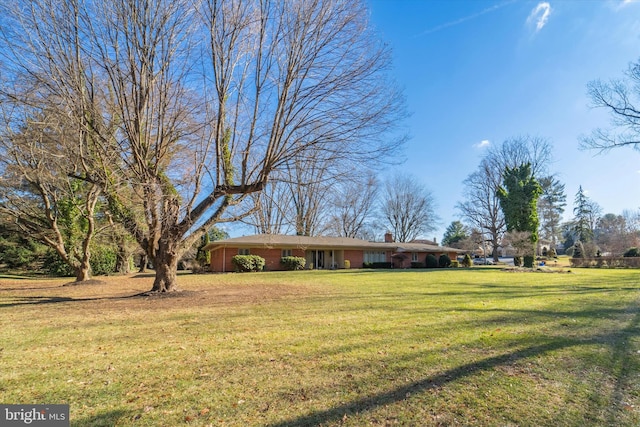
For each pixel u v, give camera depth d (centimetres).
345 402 294
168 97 988
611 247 3553
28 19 798
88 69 874
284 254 2872
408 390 315
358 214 4234
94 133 880
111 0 826
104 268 2278
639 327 547
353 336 507
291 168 986
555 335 499
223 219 1116
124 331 562
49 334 546
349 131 964
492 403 287
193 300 917
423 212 4953
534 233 3005
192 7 898
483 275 1906
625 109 1602
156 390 324
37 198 1681
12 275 2359
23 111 1120
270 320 637
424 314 677
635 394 302
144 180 921
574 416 264
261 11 918
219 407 288
